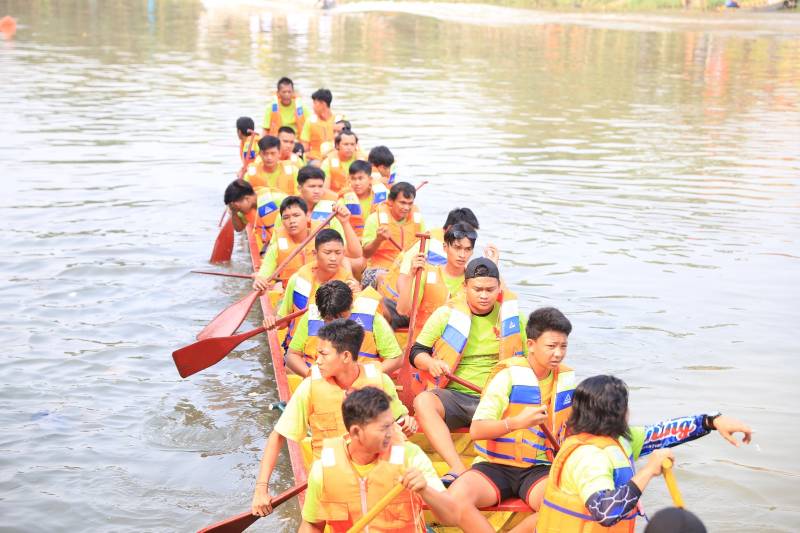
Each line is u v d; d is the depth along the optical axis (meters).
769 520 6.01
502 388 5.30
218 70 26.91
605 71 28.70
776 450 6.91
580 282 10.49
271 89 23.88
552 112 21.72
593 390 4.50
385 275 8.47
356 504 4.66
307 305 7.28
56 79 24.53
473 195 14.30
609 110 22.14
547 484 4.68
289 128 12.68
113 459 6.79
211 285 10.57
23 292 9.96
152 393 7.90
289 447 6.32
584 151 17.62
